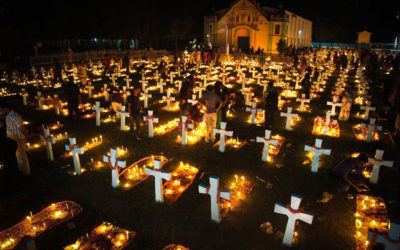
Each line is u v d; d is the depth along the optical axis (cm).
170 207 646
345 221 610
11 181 744
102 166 838
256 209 644
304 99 1426
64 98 1683
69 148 765
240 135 1090
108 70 2544
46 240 550
